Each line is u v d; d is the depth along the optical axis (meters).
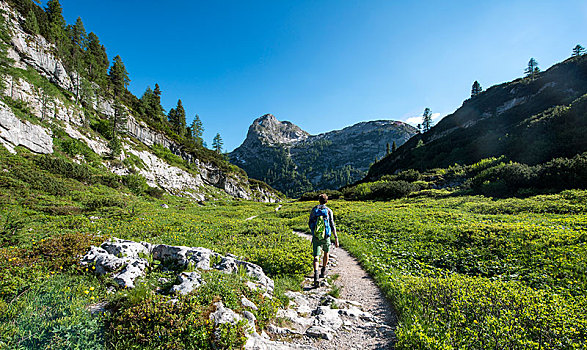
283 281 7.39
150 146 76.62
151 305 4.23
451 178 44.28
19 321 3.68
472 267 8.50
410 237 13.13
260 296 5.43
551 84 66.75
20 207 20.47
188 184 74.19
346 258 11.28
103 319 4.12
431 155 68.94
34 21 57.28
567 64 69.31
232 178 99.31
